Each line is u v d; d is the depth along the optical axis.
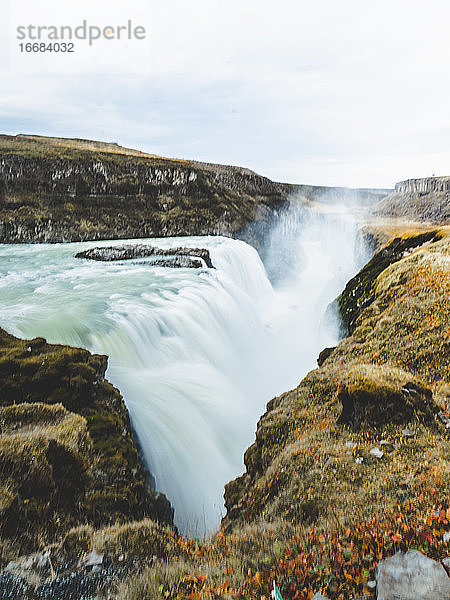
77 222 63.38
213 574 6.20
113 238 64.50
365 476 8.84
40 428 10.38
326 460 9.98
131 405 15.51
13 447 8.35
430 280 20.52
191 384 19.75
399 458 9.17
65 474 8.94
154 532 7.82
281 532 7.50
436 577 4.62
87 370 13.45
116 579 6.23
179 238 65.75
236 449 17.80
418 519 6.20
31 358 13.56
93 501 9.00
